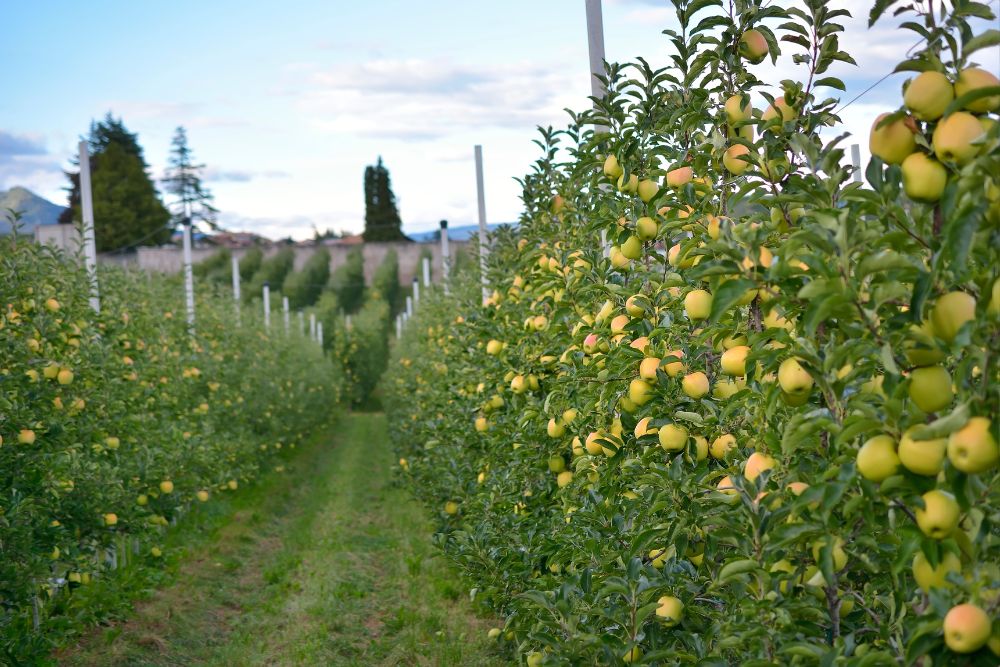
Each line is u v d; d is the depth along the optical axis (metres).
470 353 7.36
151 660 5.84
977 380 1.71
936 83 1.72
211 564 8.58
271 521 11.12
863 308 1.78
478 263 9.70
